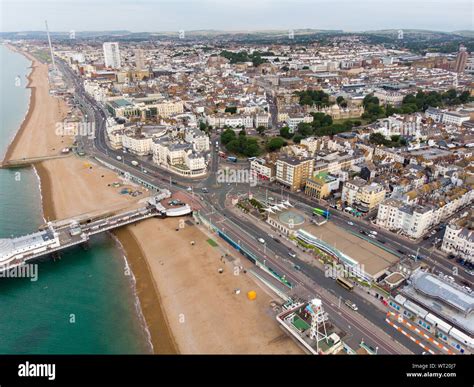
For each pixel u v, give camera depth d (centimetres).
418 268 18662
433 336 15300
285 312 16538
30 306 18212
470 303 15462
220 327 16550
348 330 15812
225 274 19900
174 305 17975
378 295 17700
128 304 18350
